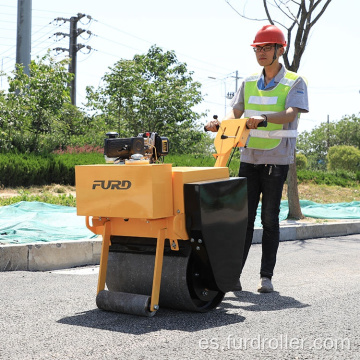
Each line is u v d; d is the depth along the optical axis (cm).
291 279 569
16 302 451
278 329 384
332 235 982
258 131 519
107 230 428
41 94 1914
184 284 411
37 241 674
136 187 389
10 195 1184
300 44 1105
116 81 2402
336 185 1938
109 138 448
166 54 2634
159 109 2397
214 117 506
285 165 523
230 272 436
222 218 422
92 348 337
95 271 612
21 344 345
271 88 523
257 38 516
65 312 420
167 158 1872
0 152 1491
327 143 6700
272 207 518
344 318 414
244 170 532
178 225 401
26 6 1742
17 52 1764
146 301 403
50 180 1353
